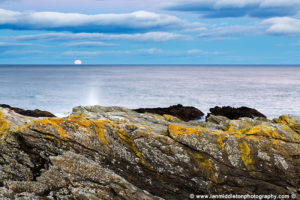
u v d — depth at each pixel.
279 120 13.25
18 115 10.80
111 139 9.30
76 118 9.59
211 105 46.44
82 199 7.11
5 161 8.35
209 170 8.80
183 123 13.52
